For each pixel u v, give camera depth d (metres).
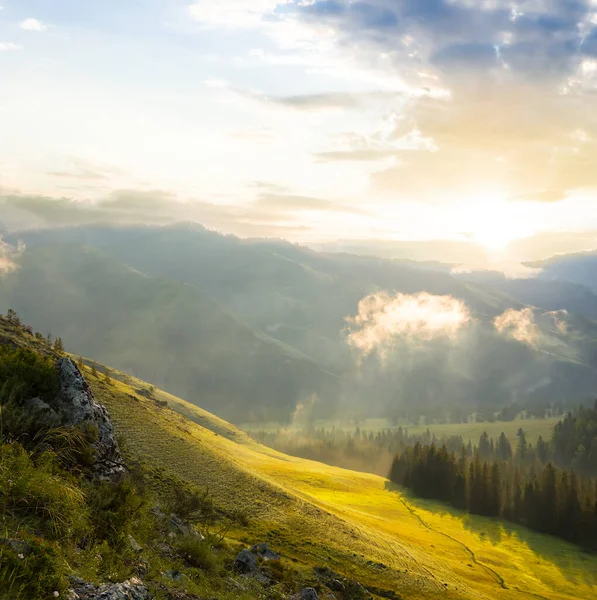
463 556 108.88
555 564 119.62
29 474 12.62
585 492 157.50
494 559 113.00
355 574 64.81
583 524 141.25
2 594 8.62
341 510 111.81
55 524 11.79
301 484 148.12
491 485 164.75
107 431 20.83
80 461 17.84
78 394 20.56
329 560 65.19
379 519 126.44
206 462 82.38
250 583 26.53
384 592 62.34
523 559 119.81
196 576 17.48
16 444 14.23
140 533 17.36
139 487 21.42
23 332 65.88
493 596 79.88
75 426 18.91
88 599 10.05
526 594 89.12
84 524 13.12
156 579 14.01
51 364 21.28
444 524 143.50
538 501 152.38
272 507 77.75
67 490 13.23
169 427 91.44
